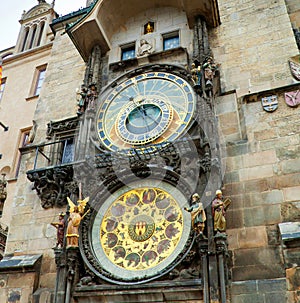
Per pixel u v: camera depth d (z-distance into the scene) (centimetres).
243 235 1334
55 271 1510
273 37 1806
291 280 1175
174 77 1756
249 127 1554
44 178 1675
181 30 1964
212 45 1888
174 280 1285
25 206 1733
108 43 2033
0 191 2220
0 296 1489
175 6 2052
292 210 1334
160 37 1989
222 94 1694
